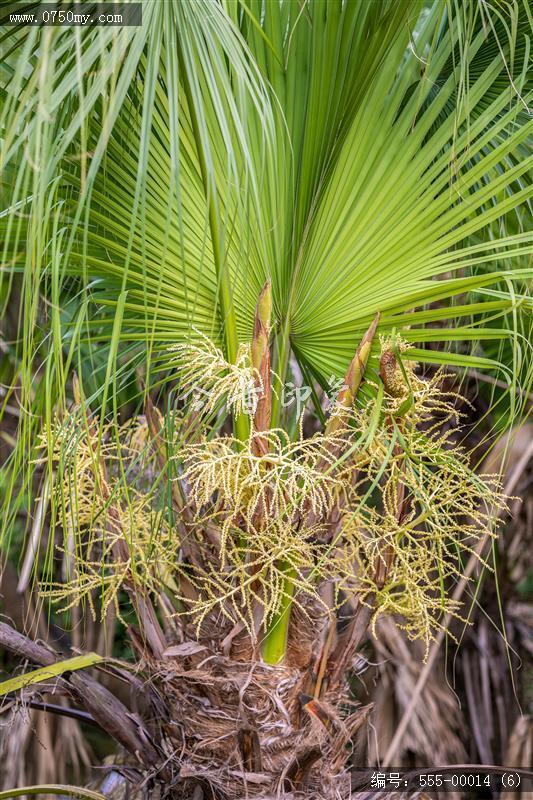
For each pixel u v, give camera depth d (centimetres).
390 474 126
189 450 120
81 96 93
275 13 126
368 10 121
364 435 116
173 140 101
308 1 126
